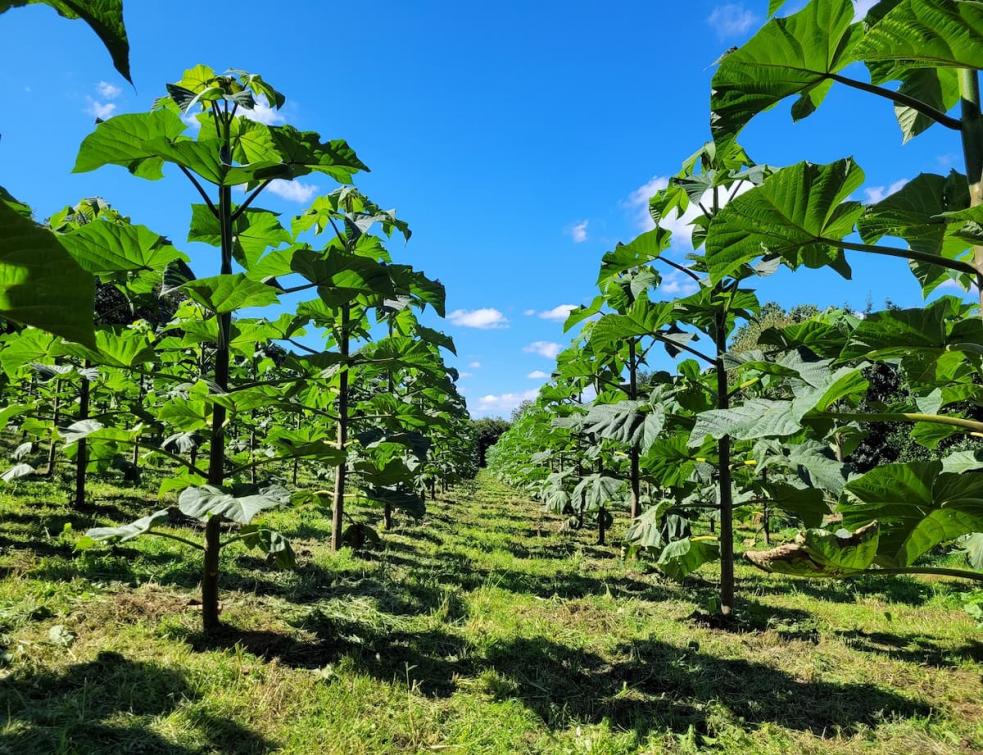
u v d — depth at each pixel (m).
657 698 3.58
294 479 13.33
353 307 6.86
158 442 8.19
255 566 5.74
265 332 4.39
